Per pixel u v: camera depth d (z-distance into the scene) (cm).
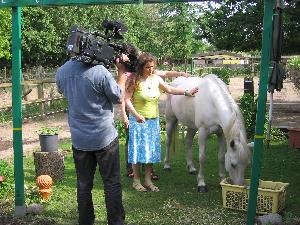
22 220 454
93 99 361
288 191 554
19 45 449
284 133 922
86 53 354
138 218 462
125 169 677
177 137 664
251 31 1231
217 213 473
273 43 430
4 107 1141
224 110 513
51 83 1445
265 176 630
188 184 593
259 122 400
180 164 708
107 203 377
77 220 455
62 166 604
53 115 1334
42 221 449
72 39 356
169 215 470
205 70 3133
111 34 393
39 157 591
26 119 1223
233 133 480
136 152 546
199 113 549
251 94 1012
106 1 420
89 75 359
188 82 606
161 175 642
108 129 368
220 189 565
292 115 1272
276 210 456
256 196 411
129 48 402
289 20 1089
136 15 2992
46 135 598
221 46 1313
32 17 2411
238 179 479
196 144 872
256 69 3938
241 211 477
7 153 817
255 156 405
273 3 385
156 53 2973
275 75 436
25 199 516
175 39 2666
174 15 2605
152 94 539
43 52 2538
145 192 554
